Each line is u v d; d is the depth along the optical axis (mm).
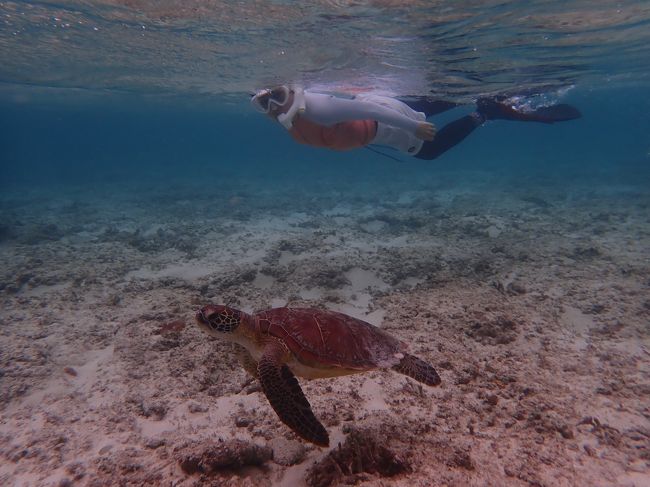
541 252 3275
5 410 1567
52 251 3791
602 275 2680
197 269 3285
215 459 1204
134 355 1847
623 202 5645
